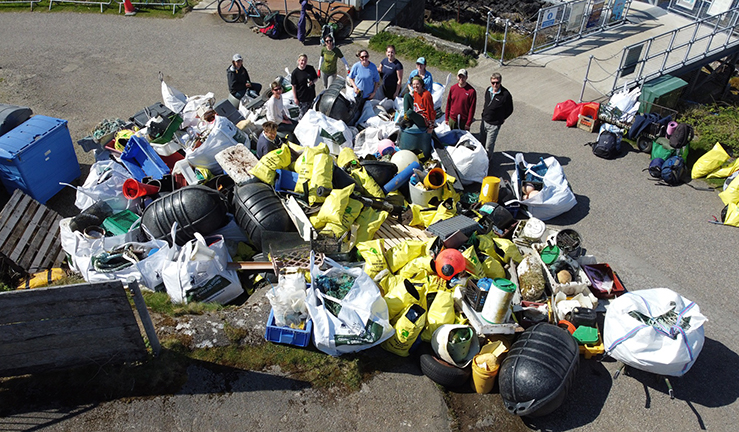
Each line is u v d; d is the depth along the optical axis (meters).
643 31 14.34
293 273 5.66
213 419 4.62
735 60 14.49
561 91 11.32
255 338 5.25
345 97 8.74
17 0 15.34
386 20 14.46
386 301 5.42
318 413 4.78
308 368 5.09
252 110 8.92
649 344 4.99
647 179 8.46
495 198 7.31
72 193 8.18
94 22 14.26
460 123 8.64
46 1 15.35
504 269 6.36
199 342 5.15
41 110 10.27
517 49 14.10
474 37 16.62
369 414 4.83
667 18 15.18
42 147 7.58
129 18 14.50
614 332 5.21
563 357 4.91
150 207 6.41
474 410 5.06
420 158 7.86
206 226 6.32
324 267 5.58
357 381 5.07
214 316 5.45
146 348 4.92
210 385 4.86
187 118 8.50
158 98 10.80
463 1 20.95
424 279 5.89
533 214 7.51
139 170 7.44
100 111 10.30
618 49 13.24
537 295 5.93
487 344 5.29
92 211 6.56
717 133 9.07
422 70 9.06
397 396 4.99
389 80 9.42
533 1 20.12
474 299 5.46
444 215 6.80
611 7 14.37
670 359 4.93
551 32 14.22
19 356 4.58
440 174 6.98
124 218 6.64
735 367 5.50
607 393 5.23
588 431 4.91
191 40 13.31
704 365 5.52
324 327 4.99
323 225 6.31
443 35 16.84
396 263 6.05
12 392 4.62
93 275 5.82
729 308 6.16
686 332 5.00
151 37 13.45
